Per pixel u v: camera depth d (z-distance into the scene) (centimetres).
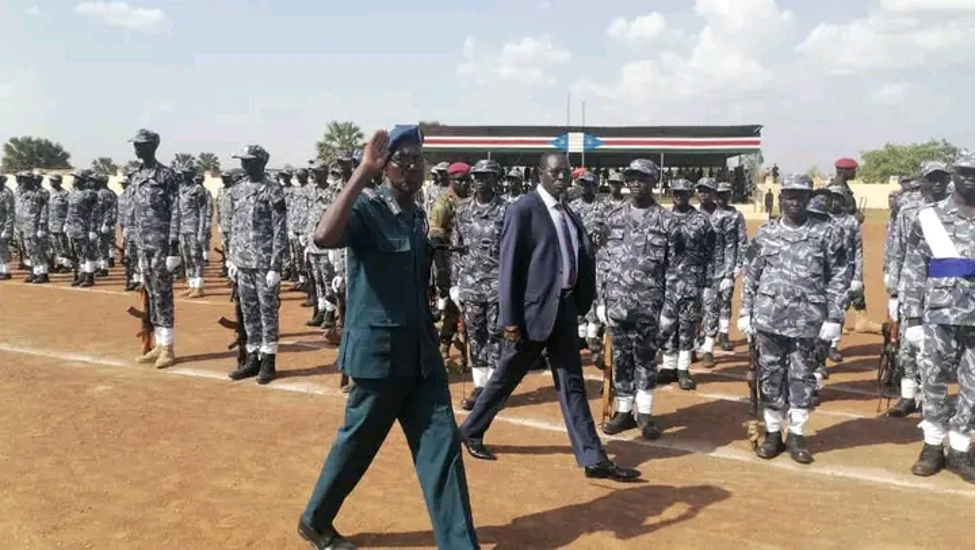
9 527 467
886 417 732
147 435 643
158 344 906
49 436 637
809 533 471
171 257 880
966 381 561
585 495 530
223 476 554
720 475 574
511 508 505
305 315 1298
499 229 718
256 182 819
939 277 562
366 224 400
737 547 451
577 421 552
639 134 4444
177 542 450
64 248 1850
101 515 486
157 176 876
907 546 453
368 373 402
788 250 595
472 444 605
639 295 647
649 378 661
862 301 1155
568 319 554
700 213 854
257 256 815
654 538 462
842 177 915
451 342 881
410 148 409
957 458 572
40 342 1031
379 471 568
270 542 452
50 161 6562
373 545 450
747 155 4859
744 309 625
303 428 666
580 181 1025
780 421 617
